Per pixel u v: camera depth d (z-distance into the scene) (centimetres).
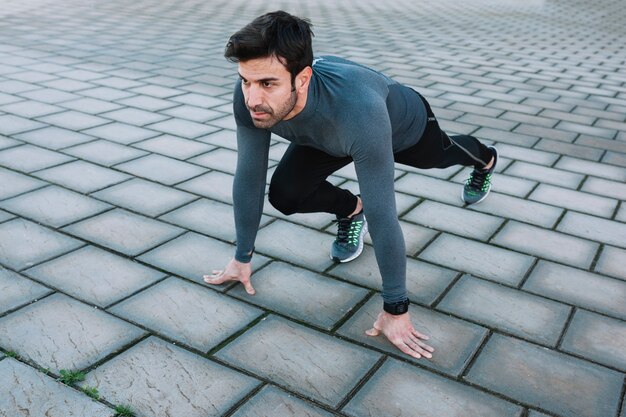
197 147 433
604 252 307
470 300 261
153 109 516
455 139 302
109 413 190
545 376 216
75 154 408
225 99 555
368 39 891
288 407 196
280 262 285
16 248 286
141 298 252
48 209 327
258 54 164
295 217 332
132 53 724
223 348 224
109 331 230
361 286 269
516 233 324
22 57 678
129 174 380
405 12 1235
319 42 848
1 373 204
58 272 268
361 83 190
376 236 204
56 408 191
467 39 927
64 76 606
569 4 1480
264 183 235
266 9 1198
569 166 425
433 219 337
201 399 198
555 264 293
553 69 731
